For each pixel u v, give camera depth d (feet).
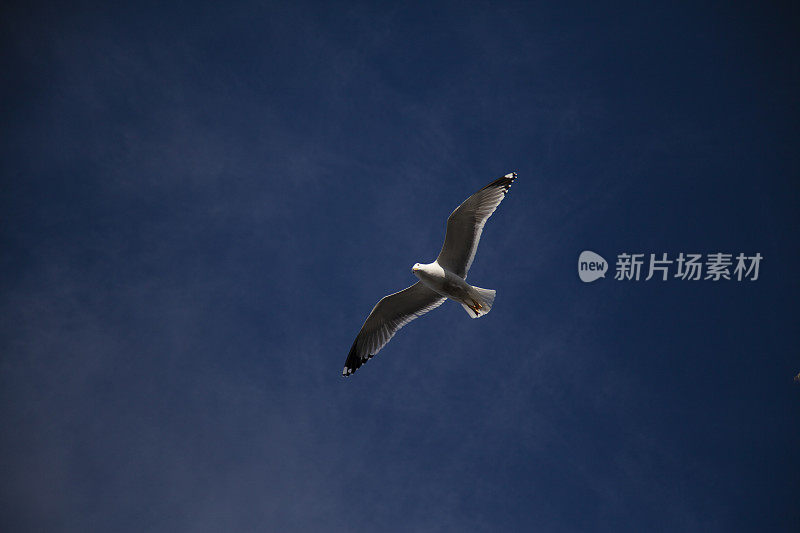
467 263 40.01
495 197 39.58
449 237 39.83
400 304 42.75
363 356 43.39
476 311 39.86
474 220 39.55
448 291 39.73
